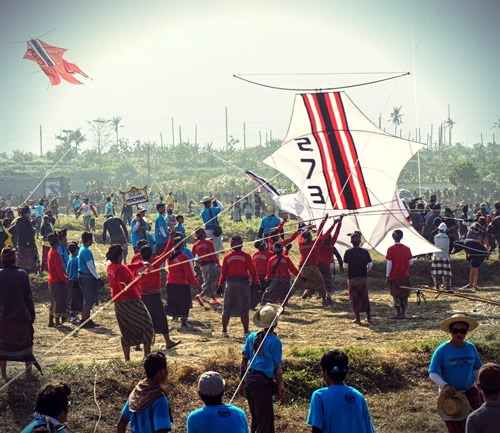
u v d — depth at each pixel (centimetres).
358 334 1672
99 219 4603
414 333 1673
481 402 897
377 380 1323
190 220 4381
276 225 2250
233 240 1606
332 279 2089
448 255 2192
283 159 2355
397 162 2245
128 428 1106
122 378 1216
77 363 1331
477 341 1483
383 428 1134
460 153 15612
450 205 6034
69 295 1748
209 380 716
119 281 1309
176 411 1162
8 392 1151
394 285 1844
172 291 1708
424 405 1232
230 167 13088
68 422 1096
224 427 704
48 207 4891
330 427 723
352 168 2284
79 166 12688
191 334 1647
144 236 2431
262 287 1859
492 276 2448
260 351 942
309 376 1277
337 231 2050
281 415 1173
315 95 2183
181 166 13288
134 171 12494
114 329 1722
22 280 1200
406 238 2270
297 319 1844
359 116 2212
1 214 2850
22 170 12412
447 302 2069
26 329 1205
